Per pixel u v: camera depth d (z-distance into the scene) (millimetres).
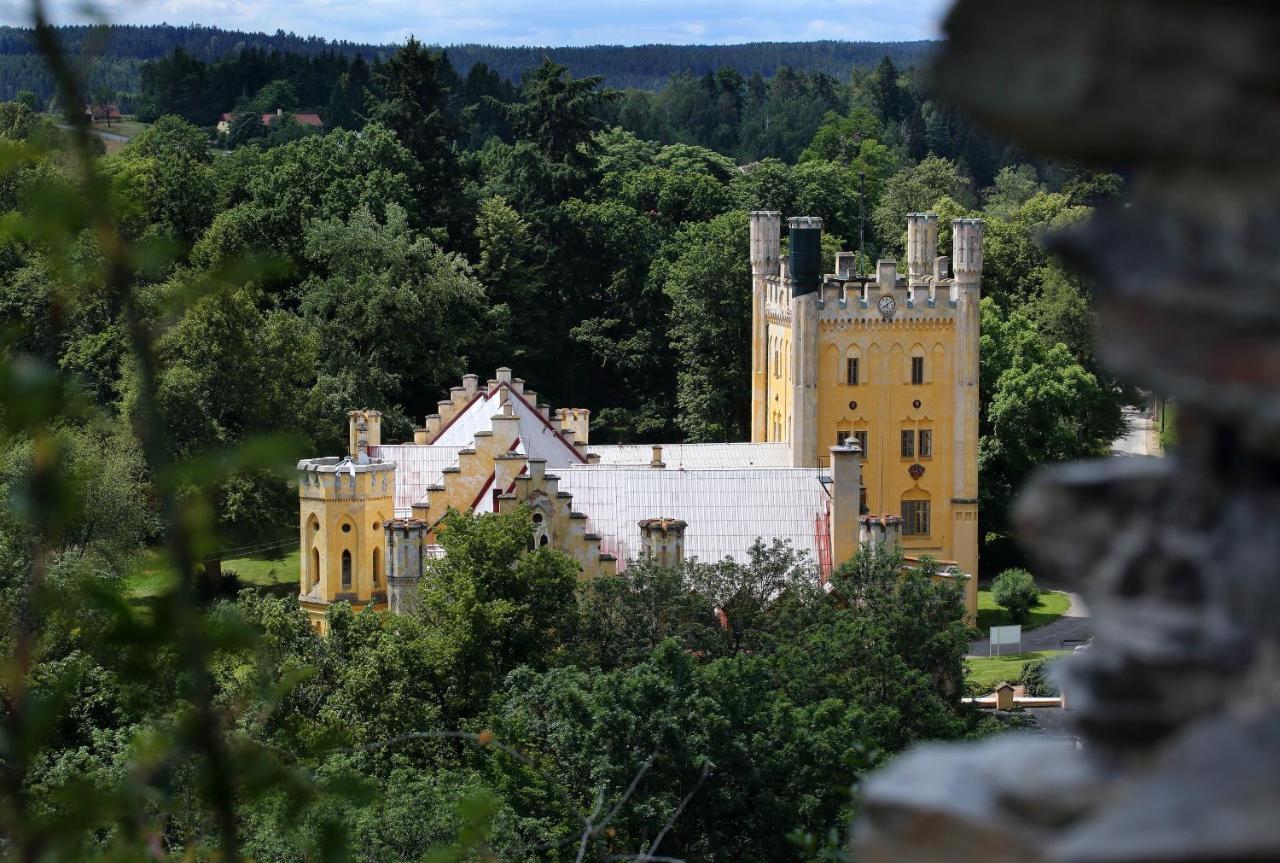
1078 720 10766
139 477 107938
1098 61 9617
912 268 197000
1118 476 10930
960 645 98375
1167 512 10750
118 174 16125
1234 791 9375
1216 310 9805
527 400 163250
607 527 134250
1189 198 9961
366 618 102500
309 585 133375
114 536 99750
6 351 16969
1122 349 10133
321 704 100000
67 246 16250
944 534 183625
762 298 194625
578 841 73000
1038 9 9711
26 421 15727
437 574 104938
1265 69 9445
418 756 93875
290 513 176625
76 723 69312
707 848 79000
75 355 172250
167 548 16250
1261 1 9453
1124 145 9750
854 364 180875
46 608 16953
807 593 109125
